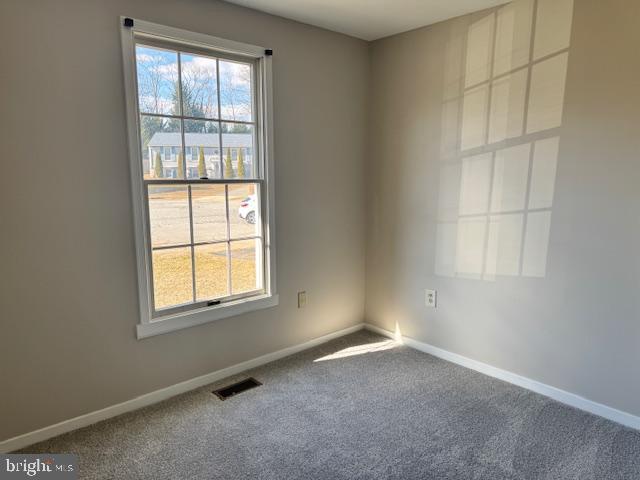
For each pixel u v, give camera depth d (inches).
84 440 83.0
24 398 80.7
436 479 72.1
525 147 97.1
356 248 135.6
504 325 105.9
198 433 85.1
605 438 83.2
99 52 81.4
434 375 110.0
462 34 105.8
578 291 92.3
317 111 118.3
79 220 82.7
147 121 90.0
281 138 111.3
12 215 75.7
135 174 87.8
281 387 103.6
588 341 91.9
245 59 103.6
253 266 112.1
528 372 102.6
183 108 94.8
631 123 81.9
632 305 85.2
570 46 87.9
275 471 74.1
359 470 74.3
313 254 123.9
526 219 98.7
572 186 90.7
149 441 82.6
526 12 93.7
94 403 88.8
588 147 87.7
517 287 102.3
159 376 97.4
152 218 92.9
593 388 92.2
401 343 131.0
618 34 81.7
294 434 84.6
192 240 99.7
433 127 114.9
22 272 77.9
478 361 112.4
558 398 97.6
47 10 75.3
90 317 86.4
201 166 99.1
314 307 126.8
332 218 127.0
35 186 77.5
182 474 73.5
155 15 86.8
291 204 116.3
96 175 83.7
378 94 127.8
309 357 120.8
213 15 95.0
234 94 102.9
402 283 128.9
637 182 82.2
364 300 140.8
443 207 115.3
